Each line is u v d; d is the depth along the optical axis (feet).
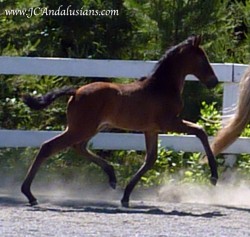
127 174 47.96
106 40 58.95
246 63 59.77
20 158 48.93
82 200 43.06
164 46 56.85
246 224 37.81
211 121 48.73
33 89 54.65
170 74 42.22
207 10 56.75
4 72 48.14
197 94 55.31
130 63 48.52
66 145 40.78
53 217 37.47
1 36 56.44
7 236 32.78
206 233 34.94
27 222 36.09
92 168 48.08
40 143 47.91
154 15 56.85
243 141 48.75
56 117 53.11
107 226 35.70
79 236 33.14
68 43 60.39
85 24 59.00
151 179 47.14
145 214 39.19
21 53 55.62
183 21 56.75
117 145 48.29
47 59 48.24
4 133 47.78
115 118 41.34
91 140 48.06
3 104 52.26
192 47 42.39
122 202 41.50
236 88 48.83
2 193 44.55
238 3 62.95
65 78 55.98
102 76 48.55
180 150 48.55
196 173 47.42
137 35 58.49
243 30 64.69
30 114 52.70
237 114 44.50
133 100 41.39
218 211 41.06
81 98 40.73
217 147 44.93
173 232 34.83
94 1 58.95
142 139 48.37
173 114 41.93
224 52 58.95
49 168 48.01
